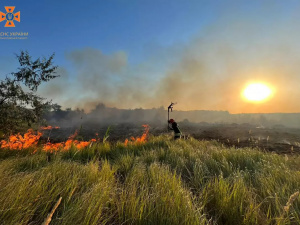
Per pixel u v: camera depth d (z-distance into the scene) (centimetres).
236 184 234
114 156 507
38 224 146
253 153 495
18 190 179
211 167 369
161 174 283
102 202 182
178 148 587
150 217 160
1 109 660
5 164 289
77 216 150
